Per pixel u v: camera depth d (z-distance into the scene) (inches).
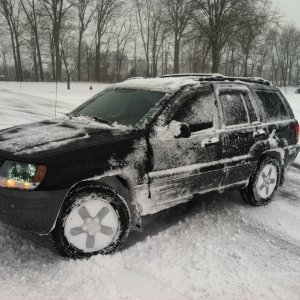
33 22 2315.5
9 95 949.8
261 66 3174.2
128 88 213.9
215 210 224.2
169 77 222.8
